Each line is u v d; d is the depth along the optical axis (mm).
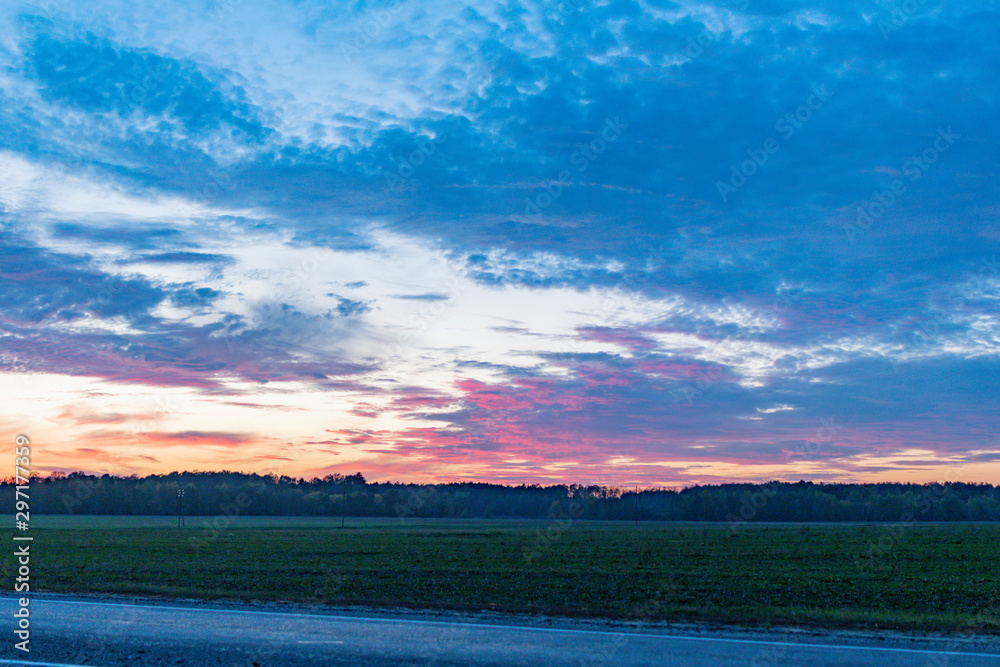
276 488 148125
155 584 22766
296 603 17594
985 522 113875
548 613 16312
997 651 12148
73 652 11898
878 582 26969
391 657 11523
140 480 140500
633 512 138000
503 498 154625
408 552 42906
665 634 13500
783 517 130875
